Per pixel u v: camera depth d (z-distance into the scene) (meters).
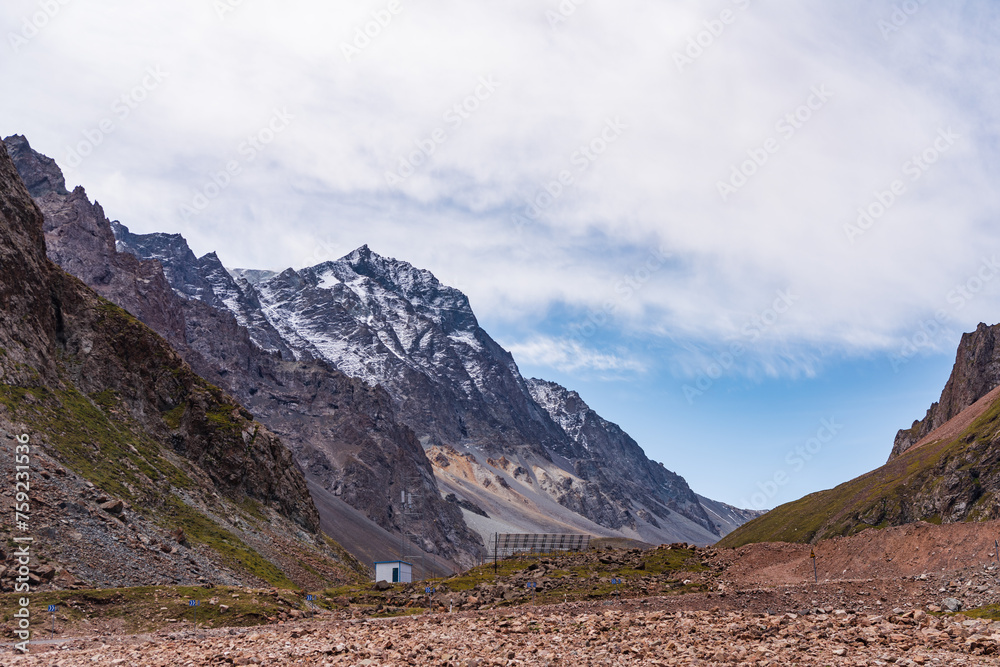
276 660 54.00
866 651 52.97
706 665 49.75
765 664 49.09
